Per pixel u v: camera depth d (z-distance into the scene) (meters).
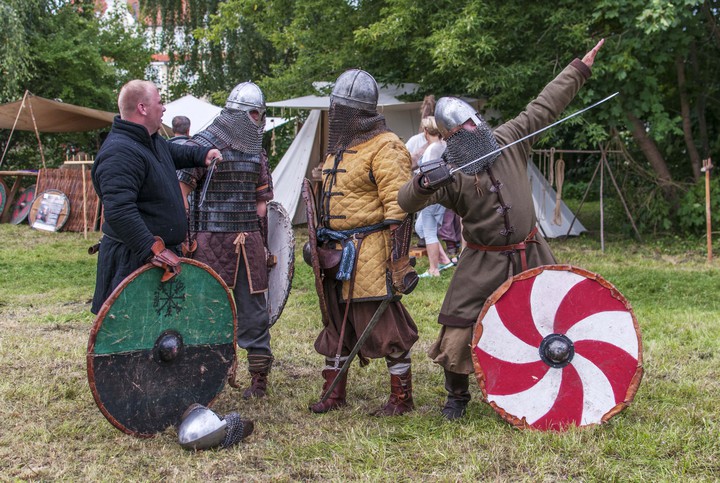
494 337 3.68
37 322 6.35
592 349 3.70
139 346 3.58
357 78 3.99
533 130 4.01
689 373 4.77
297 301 7.31
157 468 3.41
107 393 3.52
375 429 3.87
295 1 13.48
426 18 11.45
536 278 3.68
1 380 4.64
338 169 4.06
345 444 3.64
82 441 3.74
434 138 8.09
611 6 10.39
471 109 3.86
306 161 13.21
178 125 8.10
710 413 3.96
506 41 11.22
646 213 12.06
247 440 3.75
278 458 3.51
